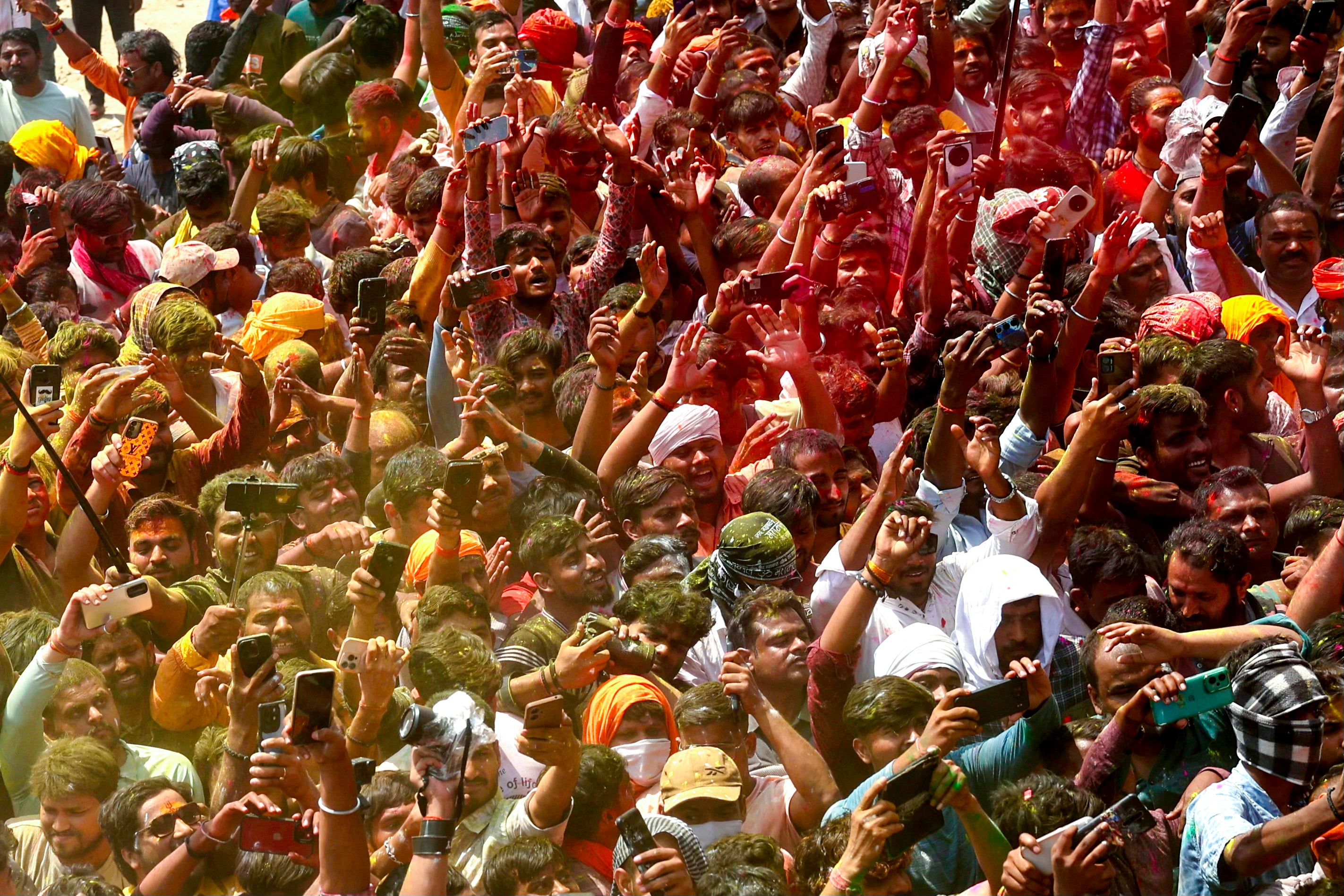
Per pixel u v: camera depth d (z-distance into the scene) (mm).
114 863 4582
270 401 6789
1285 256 7027
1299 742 4066
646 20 10219
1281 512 5859
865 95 7320
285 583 5102
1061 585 5520
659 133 7730
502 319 6711
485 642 5086
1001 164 7305
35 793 4535
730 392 6344
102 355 6734
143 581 4816
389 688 4289
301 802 4301
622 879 4023
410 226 7809
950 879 4340
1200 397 5863
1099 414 5215
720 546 5238
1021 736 4457
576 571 5285
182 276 7508
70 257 8289
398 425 6250
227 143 9742
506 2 10836
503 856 4121
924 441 5820
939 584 5238
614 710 4652
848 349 6453
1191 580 5027
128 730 5070
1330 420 5766
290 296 7285
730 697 4629
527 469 5926
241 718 4383
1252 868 3945
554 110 8672
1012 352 6379
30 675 4754
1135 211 7668
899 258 7367
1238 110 6688
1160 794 4547
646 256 6426
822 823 4258
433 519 5121
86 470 5812
